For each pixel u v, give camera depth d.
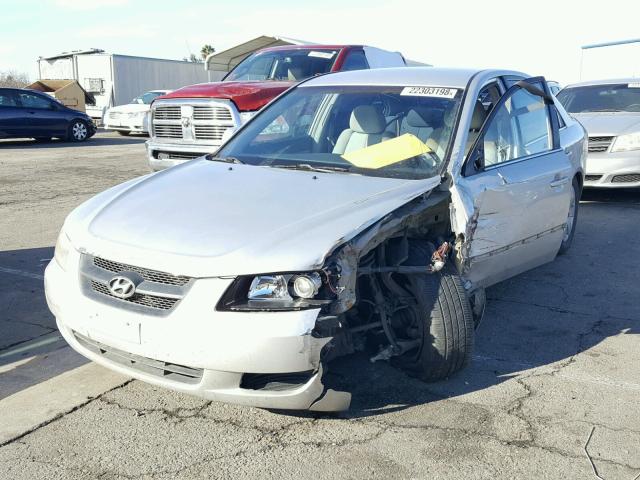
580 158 6.59
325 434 3.52
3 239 7.30
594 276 6.36
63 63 29.69
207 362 3.15
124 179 11.81
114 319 3.33
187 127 8.64
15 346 4.54
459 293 3.83
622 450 3.42
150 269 3.30
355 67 9.91
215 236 3.40
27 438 3.45
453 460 3.31
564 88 11.47
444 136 4.41
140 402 3.82
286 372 3.17
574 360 4.50
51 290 3.68
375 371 4.20
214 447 3.39
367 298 3.88
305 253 3.22
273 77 9.79
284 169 4.39
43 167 13.42
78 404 3.79
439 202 3.94
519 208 4.73
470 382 4.13
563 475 3.20
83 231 3.70
